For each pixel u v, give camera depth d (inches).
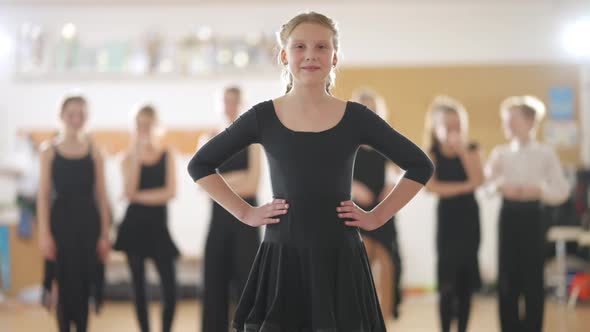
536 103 196.1
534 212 189.6
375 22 346.9
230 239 164.9
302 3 339.3
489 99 343.3
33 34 345.1
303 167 88.5
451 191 193.5
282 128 90.0
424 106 343.9
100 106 346.0
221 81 345.4
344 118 90.4
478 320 253.6
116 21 348.5
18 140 343.6
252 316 88.7
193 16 348.5
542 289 188.7
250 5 343.3
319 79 89.7
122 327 236.7
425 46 345.1
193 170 93.6
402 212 342.3
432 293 334.0
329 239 87.7
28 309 285.1
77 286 168.2
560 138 341.4
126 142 341.7
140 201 191.3
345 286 87.2
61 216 168.7
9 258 308.5
